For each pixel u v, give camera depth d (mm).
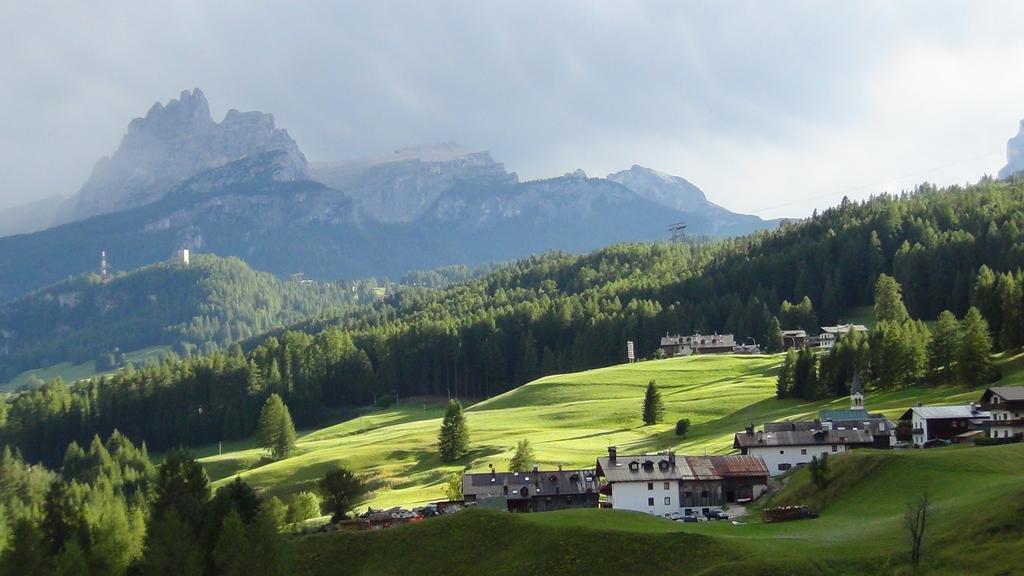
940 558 82000
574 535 99188
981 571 77688
